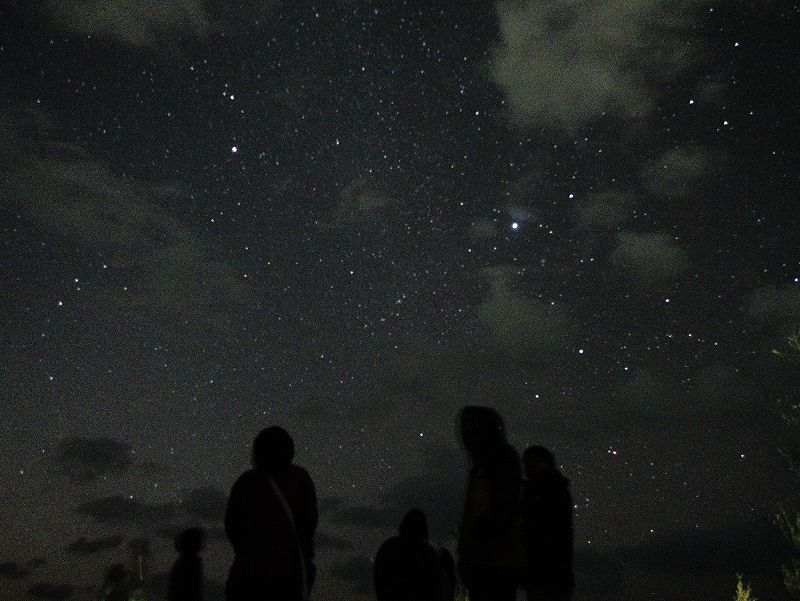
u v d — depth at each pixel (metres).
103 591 7.97
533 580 4.16
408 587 5.86
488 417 4.10
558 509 4.25
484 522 3.89
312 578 4.54
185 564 6.35
